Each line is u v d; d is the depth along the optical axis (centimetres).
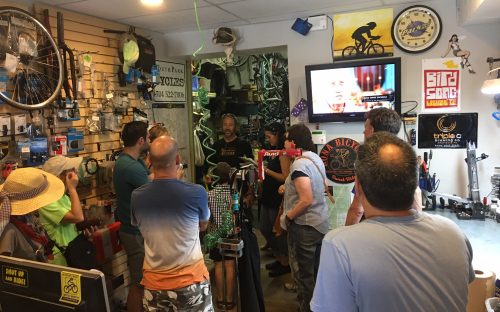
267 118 650
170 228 203
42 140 287
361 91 365
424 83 356
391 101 357
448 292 99
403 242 100
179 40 436
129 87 385
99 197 344
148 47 396
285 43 395
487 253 282
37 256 192
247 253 268
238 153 406
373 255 99
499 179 334
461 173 356
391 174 102
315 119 385
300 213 247
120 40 366
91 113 337
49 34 287
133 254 278
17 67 273
